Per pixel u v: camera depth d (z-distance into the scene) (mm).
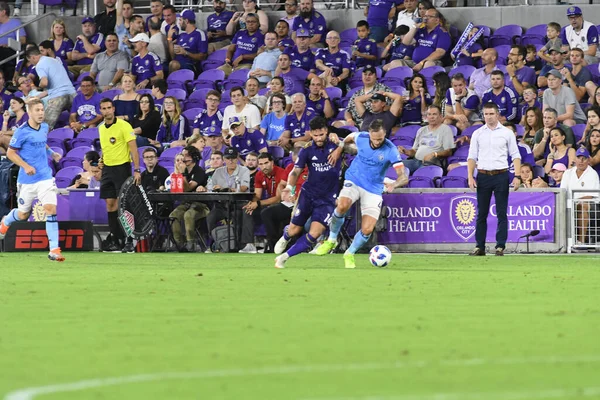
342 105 63250
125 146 52344
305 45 67250
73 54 76188
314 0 78062
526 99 58219
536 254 49438
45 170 43156
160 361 15422
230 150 53375
